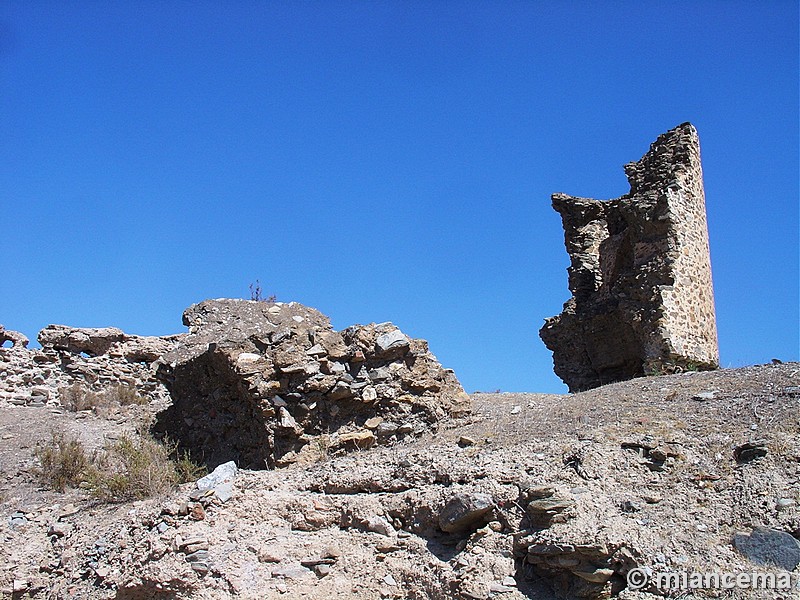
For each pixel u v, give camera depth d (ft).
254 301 63.67
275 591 30.12
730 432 34.30
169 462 43.60
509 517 30.25
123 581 31.63
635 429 35.53
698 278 63.36
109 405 59.31
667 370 58.54
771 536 27.86
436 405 45.55
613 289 66.13
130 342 65.21
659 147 65.92
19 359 61.31
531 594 27.99
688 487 31.30
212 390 48.70
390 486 34.55
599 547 27.63
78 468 43.88
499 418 43.29
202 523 33.42
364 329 46.32
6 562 35.55
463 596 28.02
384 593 29.73
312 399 44.06
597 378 68.18
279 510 34.30
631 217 63.87
